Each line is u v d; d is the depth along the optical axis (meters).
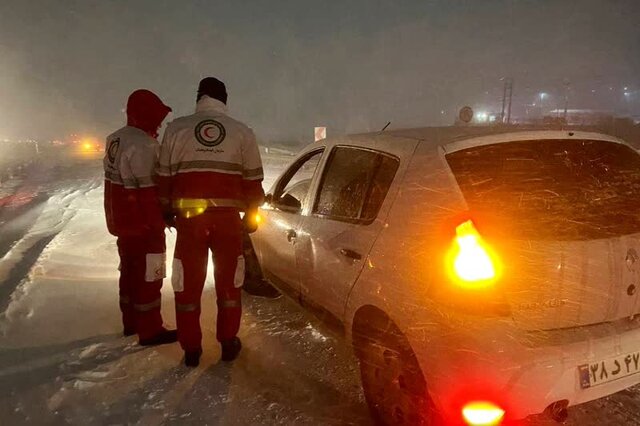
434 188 2.73
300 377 3.61
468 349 2.34
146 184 3.73
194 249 3.62
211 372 3.67
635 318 2.64
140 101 3.86
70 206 10.20
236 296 3.81
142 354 3.94
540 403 2.36
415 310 2.56
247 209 3.85
